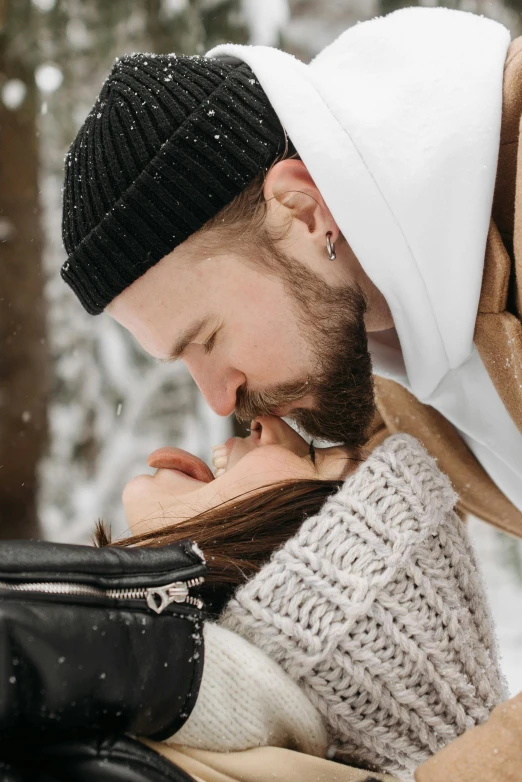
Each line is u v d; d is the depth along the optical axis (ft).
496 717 2.63
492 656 3.36
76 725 2.30
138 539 3.27
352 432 3.89
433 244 3.60
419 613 3.00
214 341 3.85
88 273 3.90
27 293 12.18
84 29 11.94
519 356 3.68
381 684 2.91
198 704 2.60
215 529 3.25
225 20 11.69
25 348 12.19
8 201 12.09
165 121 3.76
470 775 2.56
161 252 3.74
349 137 3.62
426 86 3.66
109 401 12.39
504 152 3.68
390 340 4.45
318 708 2.89
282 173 3.74
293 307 3.78
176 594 2.47
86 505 12.03
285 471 3.55
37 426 12.16
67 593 2.27
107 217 3.76
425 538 3.13
